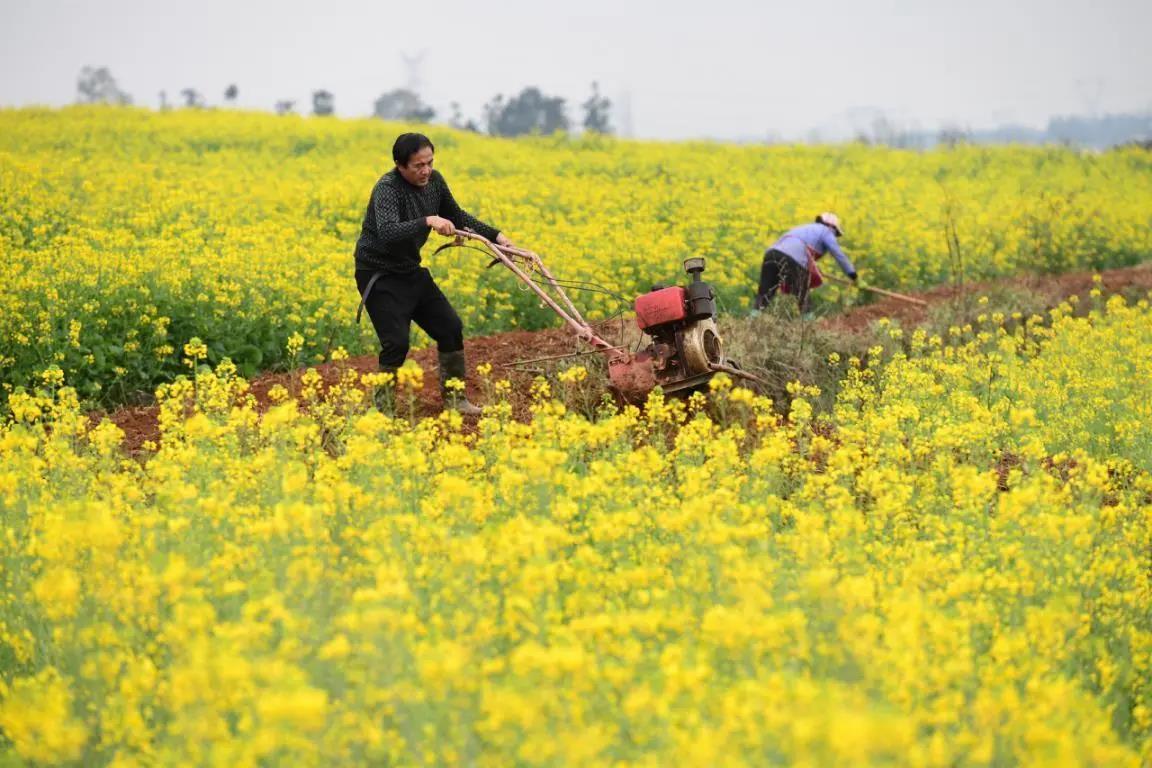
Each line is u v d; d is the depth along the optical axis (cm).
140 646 1350
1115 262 6284
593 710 1172
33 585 1480
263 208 5534
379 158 8338
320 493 1717
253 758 1109
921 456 2261
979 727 1185
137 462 2367
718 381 2184
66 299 3250
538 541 1416
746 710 1066
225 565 1503
